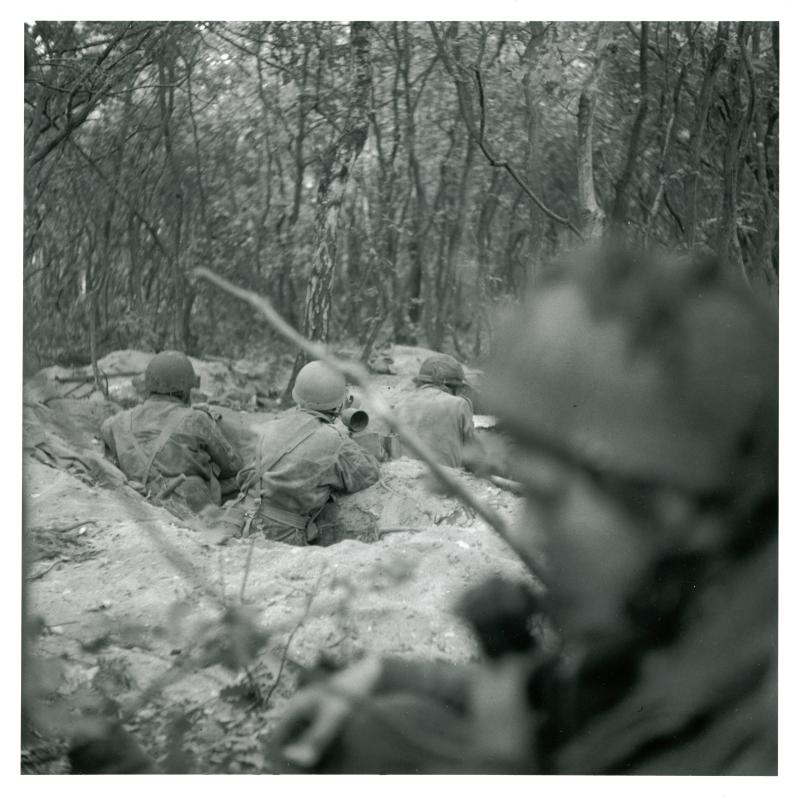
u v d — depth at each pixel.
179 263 8.38
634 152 5.66
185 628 2.35
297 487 3.85
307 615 2.39
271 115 8.69
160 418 4.22
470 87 7.40
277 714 1.84
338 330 8.97
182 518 3.75
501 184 8.70
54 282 7.16
